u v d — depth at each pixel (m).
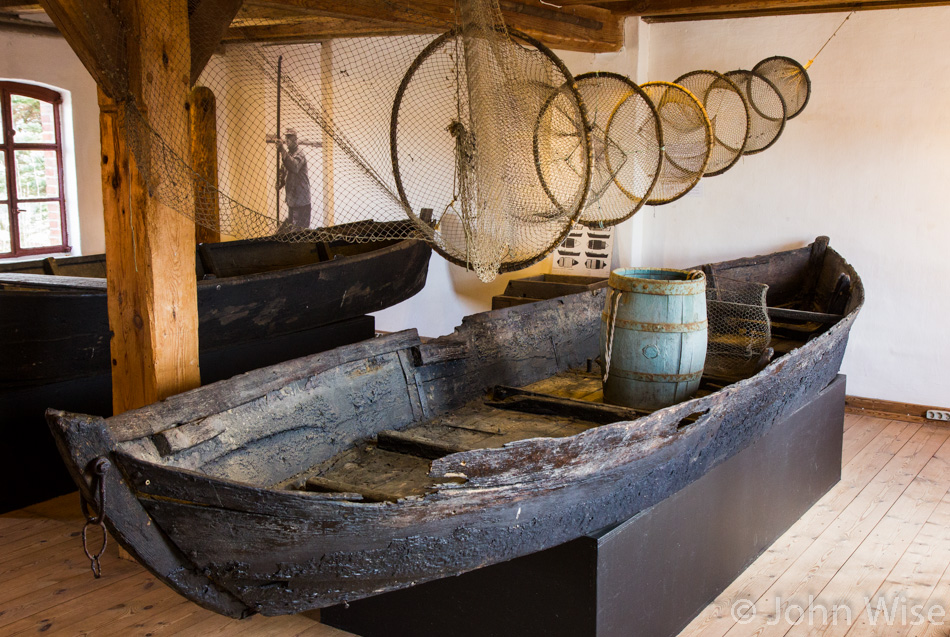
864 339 6.19
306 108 3.31
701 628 3.38
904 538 4.16
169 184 3.17
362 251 6.82
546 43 5.83
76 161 7.87
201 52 3.37
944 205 5.79
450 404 3.97
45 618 3.33
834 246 6.23
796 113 5.87
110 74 3.02
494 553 2.76
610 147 4.66
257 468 3.00
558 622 2.90
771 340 5.31
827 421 4.61
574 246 7.08
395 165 3.55
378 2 3.71
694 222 6.74
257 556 2.42
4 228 7.58
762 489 3.96
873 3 5.80
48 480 4.39
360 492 2.81
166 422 2.68
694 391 3.98
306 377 3.24
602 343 4.08
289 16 3.78
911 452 5.35
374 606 3.27
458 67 3.24
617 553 2.91
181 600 3.52
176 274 3.33
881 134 5.93
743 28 6.33
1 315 4.04
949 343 5.88
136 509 2.31
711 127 4.84
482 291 7.56
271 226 3.38
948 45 5.63
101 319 4.39
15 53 7.29
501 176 3.26
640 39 6.60
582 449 2.82
